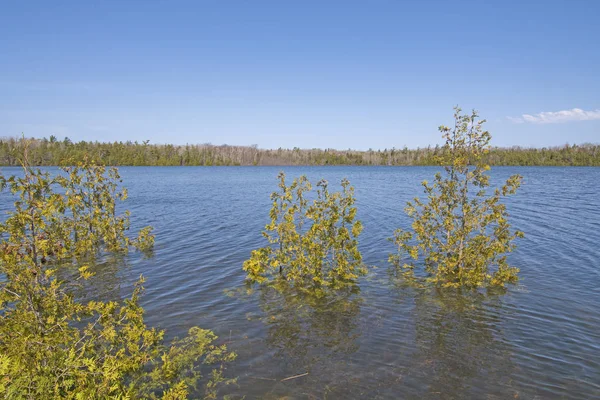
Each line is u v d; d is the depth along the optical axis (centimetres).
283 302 1220
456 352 920
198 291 1302
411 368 853
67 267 1540
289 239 1428
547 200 3703
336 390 773
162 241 1997
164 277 1438
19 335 628
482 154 1439
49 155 10738
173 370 825
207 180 7275
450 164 1479
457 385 791
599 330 1020
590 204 3397
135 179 7444
